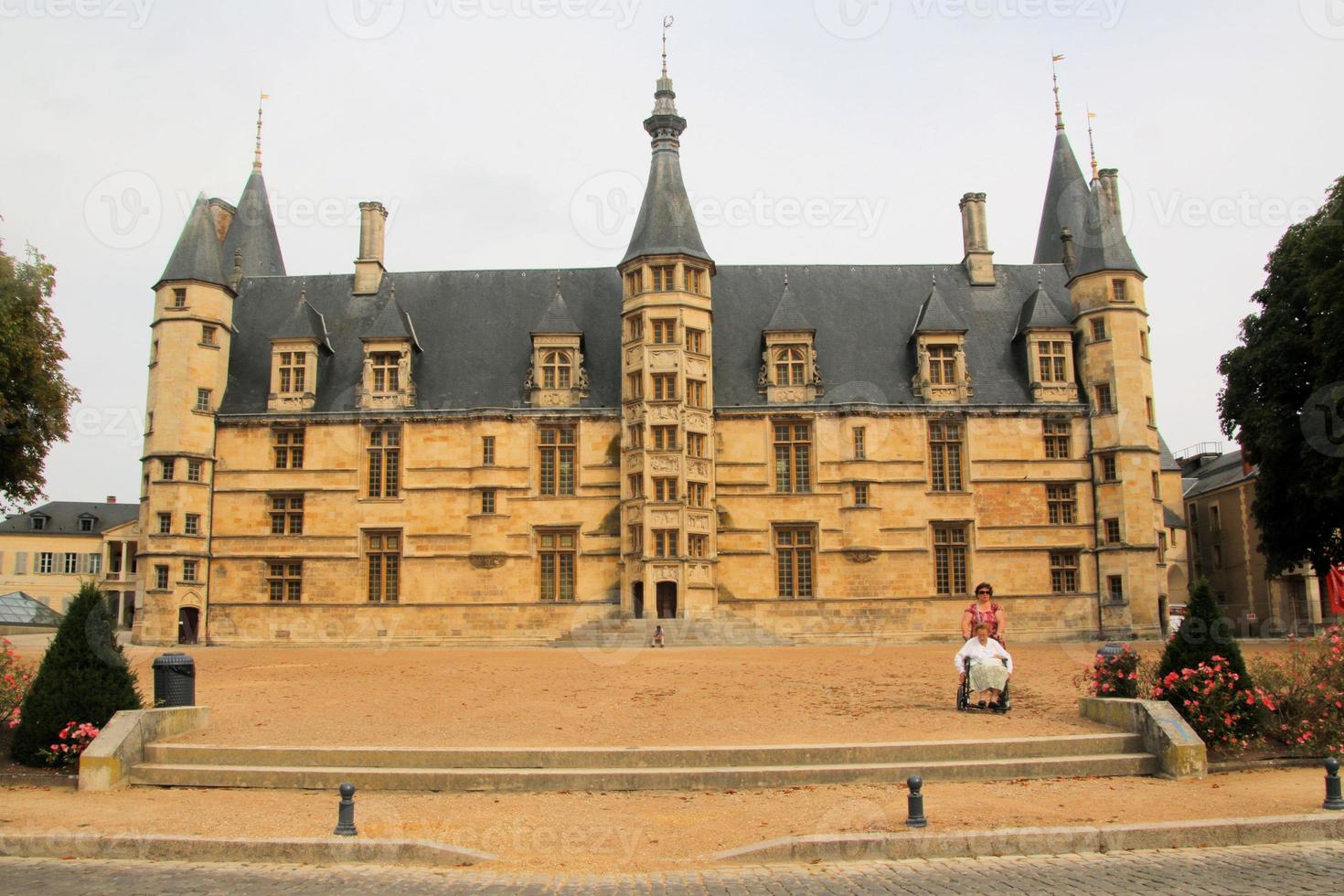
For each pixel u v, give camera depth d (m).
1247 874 12.51
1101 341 51.69
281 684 27.45
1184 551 72.56
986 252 57.47
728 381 52.88
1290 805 15.49
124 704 19.70
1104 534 50.62
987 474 51.16
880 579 50.28
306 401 51.78
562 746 18.42
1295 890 11.83
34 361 37.56
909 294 56.66
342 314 56.09
